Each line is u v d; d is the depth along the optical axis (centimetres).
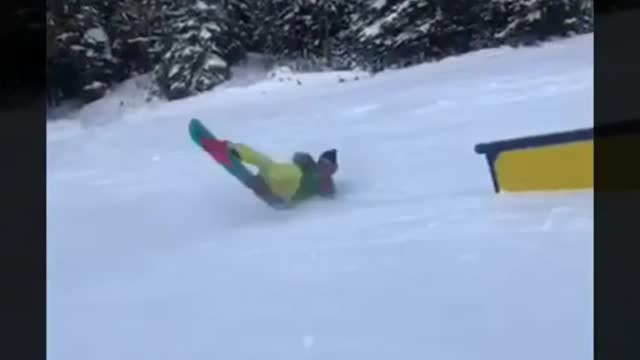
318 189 945
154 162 1526
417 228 781
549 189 855
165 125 2069
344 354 491
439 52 2644
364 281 630
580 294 547
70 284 725
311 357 493
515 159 873
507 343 484
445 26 2639
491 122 1409
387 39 2700
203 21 2725
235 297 633
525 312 529
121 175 1408
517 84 1791
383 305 570
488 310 538
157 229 933
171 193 1159
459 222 785
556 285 571
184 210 1024
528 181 869
